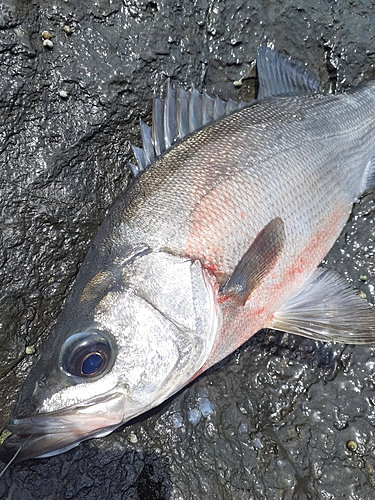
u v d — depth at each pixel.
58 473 0.22
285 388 0.26
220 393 0.25
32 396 0.17
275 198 0.22
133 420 0.24
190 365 0.20
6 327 0.24
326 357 0.26
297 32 0.32
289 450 0.24
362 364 0.26
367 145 0.27
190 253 0.20
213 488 0.23
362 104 0.28
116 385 0.18
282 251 0.22
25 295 0.25
